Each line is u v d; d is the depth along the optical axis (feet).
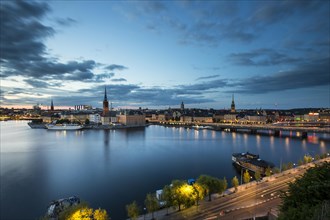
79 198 357.82
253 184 338.54
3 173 497.46
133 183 431.84
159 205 276.41
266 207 258.98
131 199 354.95
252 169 473.26
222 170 508.12
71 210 230.48
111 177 469.16
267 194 297.53
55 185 421.18
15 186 417.28
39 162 597.11
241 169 500.33
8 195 374.43
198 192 267.59
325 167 184.55
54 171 513.04
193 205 273.33
